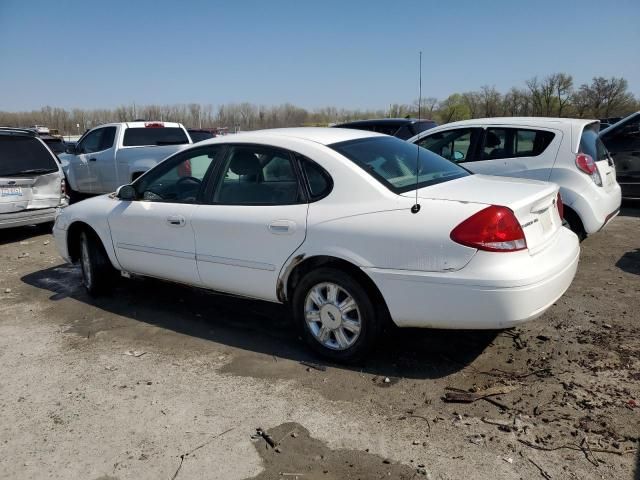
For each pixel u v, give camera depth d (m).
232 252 4.27
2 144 8.08
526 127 6.56
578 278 5.62
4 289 6.04
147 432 3.19
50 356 4.27
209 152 4.59
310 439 3.06
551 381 3.55
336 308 3.82
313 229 3.80
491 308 3.28
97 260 5.44
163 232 4.73
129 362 4.11
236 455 2.95
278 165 4.12
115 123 11.56
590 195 6.09
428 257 3.40
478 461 2.81
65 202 8.77
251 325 4.73
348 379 3.71
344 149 4.02
